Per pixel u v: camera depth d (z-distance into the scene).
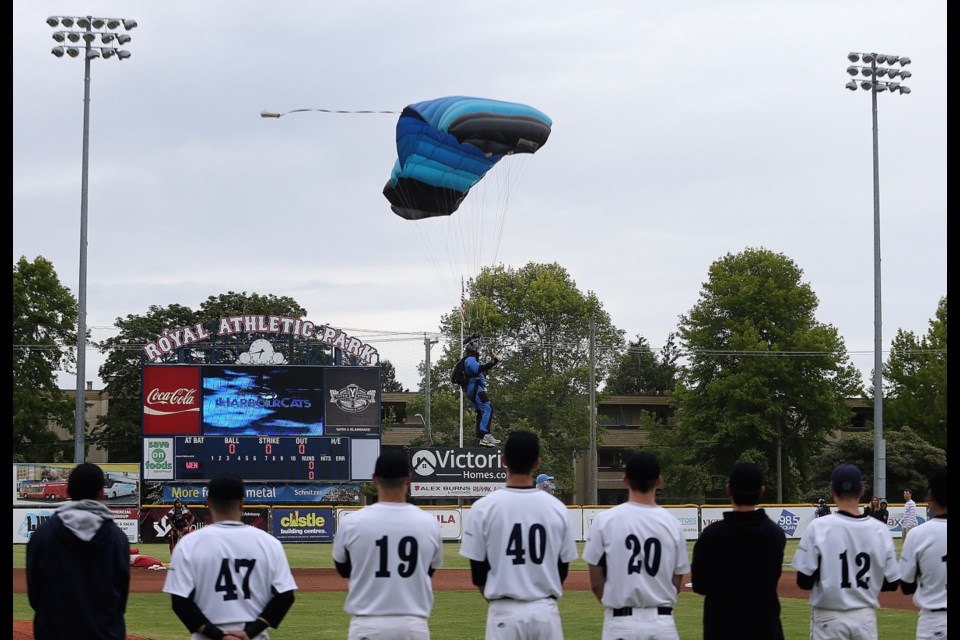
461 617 25.39
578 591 32.53
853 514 12.91
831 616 12.88
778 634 11.95
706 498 96.94
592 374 69.00
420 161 34.31
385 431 103.81
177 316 90.56
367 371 57.31
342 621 24.16
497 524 11.78
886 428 91.75
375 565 11.55
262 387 56.25
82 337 45.91
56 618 11.22
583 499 106.75
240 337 58.47
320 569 40.56
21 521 52.75
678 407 90.81
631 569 11.95
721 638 11.87
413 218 36.72
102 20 46.59
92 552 11.37
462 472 52.81
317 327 58.28
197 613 11.09
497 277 105.19
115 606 11.53
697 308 84.88
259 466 55.88
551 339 104.12
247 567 11.26
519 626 11.68
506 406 96.12
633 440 108.50
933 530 12.91
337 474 56.50
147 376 55.25
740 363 80.50
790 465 84.25
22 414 78.62
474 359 35.31
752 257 83.12
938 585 12.89
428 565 11.70
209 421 55.56
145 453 54.88
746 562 11.86
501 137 31.70
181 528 45.72
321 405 56.72
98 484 11.67
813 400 79.81
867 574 12.77
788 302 82.06
